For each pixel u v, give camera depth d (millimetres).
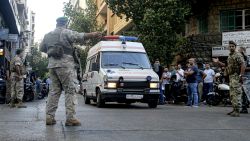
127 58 16047
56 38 8375
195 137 7008
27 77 23438
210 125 8789
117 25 44031
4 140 6430
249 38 23156
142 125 8562
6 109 13336
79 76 8961
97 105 15406
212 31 25453
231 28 24734
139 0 24906
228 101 17672
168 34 23422
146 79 14992
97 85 15508
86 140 6500
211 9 25594
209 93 18125
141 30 23594
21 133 7133
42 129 7656
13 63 14719
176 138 6875
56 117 9977
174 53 23766
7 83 17438
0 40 30062
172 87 19875
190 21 27281
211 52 24891
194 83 17344
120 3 25219
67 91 8320
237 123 9367
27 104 17609
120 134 7199
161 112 12445
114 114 11258
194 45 25656
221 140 6734
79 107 15133
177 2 24312
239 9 24406
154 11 23500
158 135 7176
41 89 27719
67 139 6562
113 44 16469
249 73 13383
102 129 7793
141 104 17984
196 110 13891
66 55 8367
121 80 14797
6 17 38906
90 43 39688
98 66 15938
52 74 8391
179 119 10016
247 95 13328
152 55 23109
